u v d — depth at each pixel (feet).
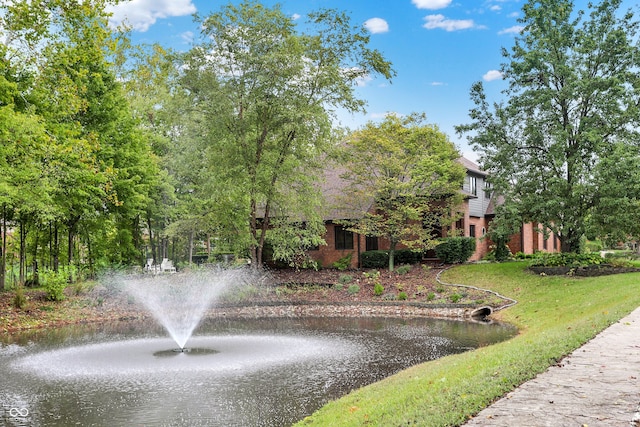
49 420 26.45
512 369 22.82
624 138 77.20
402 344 48.32
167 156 101.60
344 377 34.76
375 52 81.82
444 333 55.57
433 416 17.02
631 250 158.51
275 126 81.41
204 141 83.46
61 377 35.45
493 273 87.66
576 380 20.80
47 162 63.31
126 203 88.48
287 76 78.48
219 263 104.27
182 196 102.68
